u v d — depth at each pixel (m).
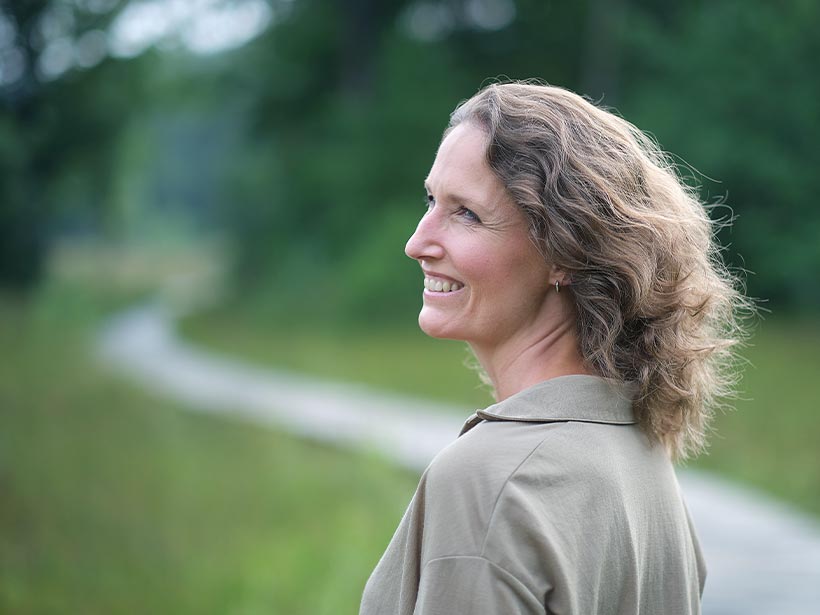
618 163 1.28
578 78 29.84
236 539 7.40
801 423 12.30
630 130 1.44
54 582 6.39
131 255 65.94
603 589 1.16
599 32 26.75
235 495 8.90
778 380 15.64
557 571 1.08
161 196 76.62
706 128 24.97
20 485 9.02
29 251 30.00
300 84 31.02
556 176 1.24
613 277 1.25
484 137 1.28
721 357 1.46
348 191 29.31
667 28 27.88
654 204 1.31
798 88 24.94
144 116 29.53
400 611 1.17
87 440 11.24
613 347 1.27
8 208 27.83
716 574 5.97
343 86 30.61
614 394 1.27
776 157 24.70
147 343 25.30
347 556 6.11
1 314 25.02
